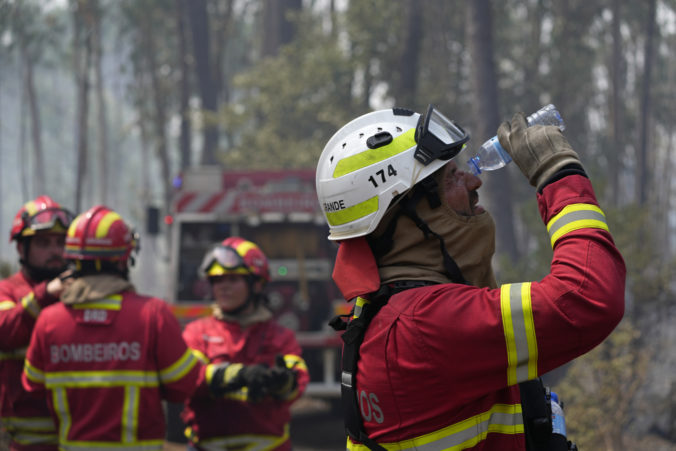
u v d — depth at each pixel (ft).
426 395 4.90
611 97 105.91
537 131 5.12
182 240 29.91
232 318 13.44
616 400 25.05
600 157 97.50
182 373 10.93
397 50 66.13
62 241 12.40
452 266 5.24
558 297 4.59
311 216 29.58
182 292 29.58
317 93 69.82
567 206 4.83
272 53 95.35
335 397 28.12
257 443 12.63
